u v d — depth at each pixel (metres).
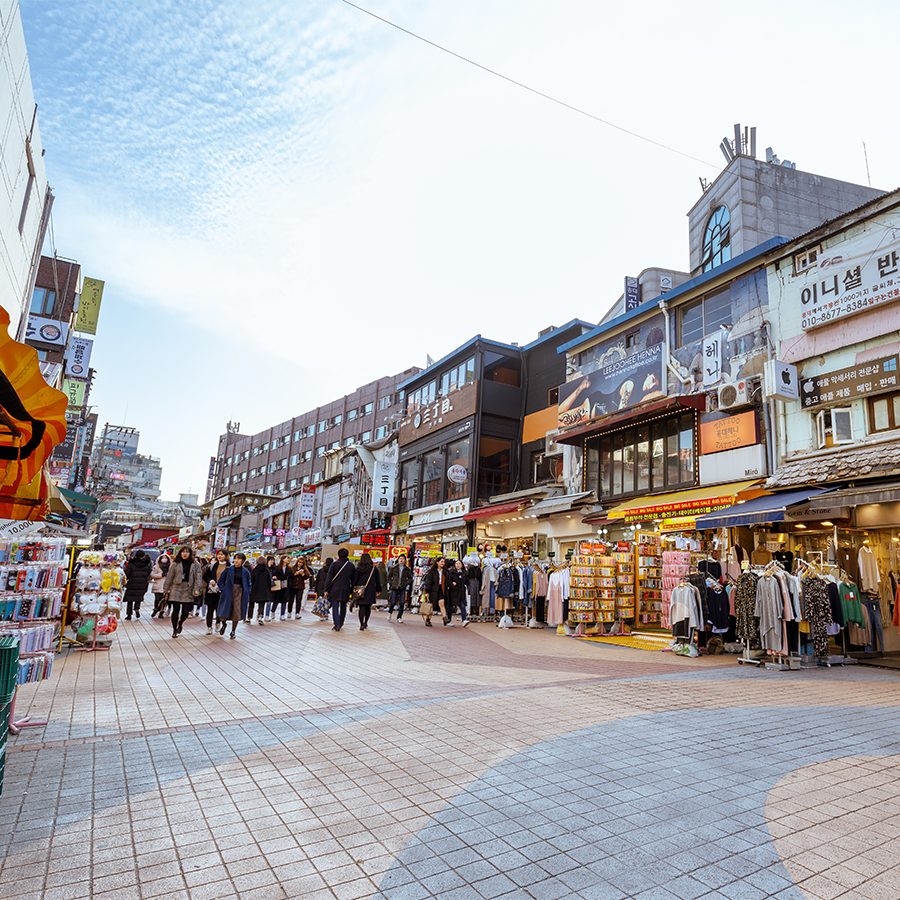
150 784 4.14
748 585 10.00
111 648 10.25
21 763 4.51
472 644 11.67
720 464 14.46
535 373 24.66
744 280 14.54
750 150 23.44
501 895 2.80
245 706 6.35
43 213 12.87
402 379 46.19
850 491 10.09
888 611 11.24
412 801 3.89
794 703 6.82
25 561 6.91
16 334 12.59
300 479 56.03
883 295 11.38
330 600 13.72
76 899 2.73
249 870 3.01
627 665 9.53
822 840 3.37
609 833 3.44
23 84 9.46
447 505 25.31
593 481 19.09
